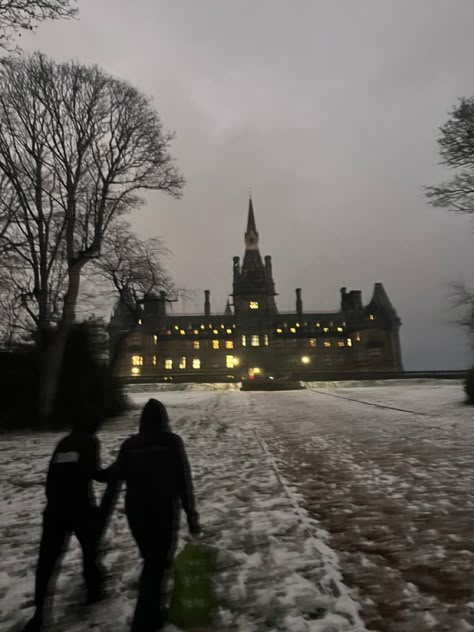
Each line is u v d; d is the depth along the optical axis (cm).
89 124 2105
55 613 363
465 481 706
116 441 1292
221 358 9756
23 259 2009
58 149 2059
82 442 388
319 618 339
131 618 354
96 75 2122
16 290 1998
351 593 378
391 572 413
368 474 784
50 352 1761
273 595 376
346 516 570
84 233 2108
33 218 1991
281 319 10325
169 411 2255
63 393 1798
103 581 384
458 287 3791
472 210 2095
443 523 530
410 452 954
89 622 348
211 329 9944
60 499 366
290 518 567
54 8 1048
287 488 712
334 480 753
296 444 1132
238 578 407
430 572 410
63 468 373
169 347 9719
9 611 370
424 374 5622
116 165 2184
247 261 10694
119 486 350
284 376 5941
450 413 1661
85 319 2014
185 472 360
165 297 2492
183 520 570
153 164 2278
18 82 2019
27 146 2034
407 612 345
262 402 2775
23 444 1325
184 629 330
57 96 2083
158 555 327
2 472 918
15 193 2123
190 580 341
